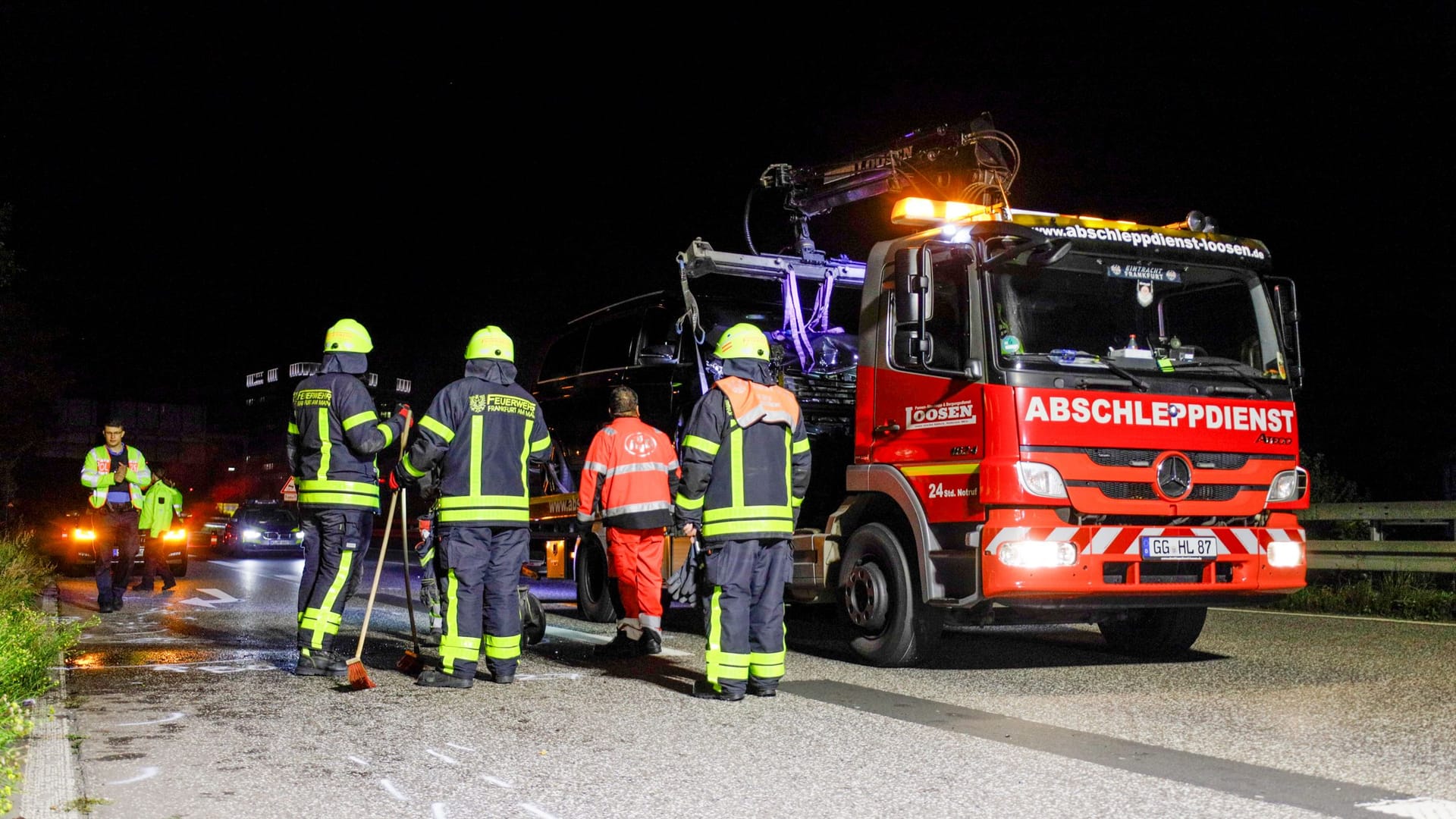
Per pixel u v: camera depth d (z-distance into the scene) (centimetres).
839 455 952
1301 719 601
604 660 822
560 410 1184
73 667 769
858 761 507
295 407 747
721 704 639
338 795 448
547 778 475
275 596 1406
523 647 891
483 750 524
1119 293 751
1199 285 777
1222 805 436
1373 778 479
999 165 945
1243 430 756
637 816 423
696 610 1151
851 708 630
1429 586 1159
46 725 566
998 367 710
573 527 1138
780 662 668
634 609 845
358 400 730
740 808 434
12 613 813
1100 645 916
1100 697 668
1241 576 748
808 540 864
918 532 757
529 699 653
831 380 970
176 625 1052
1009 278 727
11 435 3167
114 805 430
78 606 1275
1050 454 702
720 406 657
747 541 656
